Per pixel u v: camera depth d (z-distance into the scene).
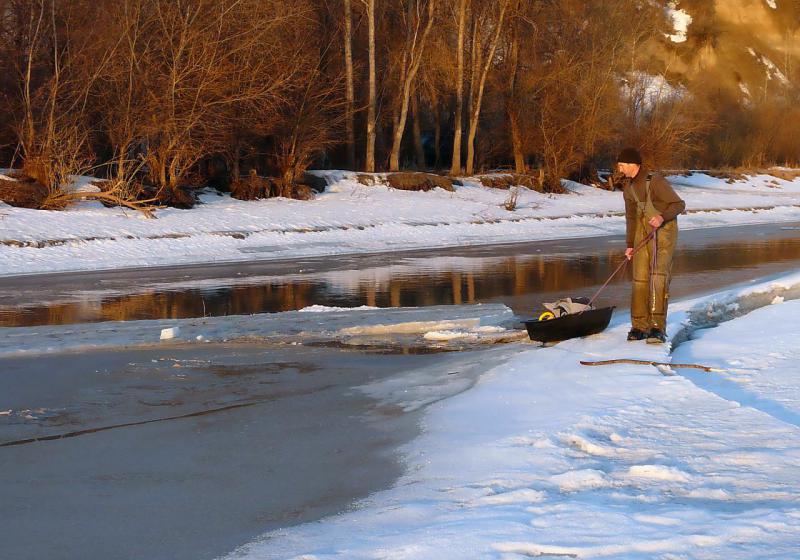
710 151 72.81
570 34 50.94
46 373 9.45
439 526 4.89
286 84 34.38
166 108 30.69
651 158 55.56
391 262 22.97
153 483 5.98
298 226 29.55
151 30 32.44
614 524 4.72
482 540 4.61
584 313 10.64
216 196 34.69
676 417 7.04
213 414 7.77
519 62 49.75
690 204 45.84
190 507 5.52
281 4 34.12
